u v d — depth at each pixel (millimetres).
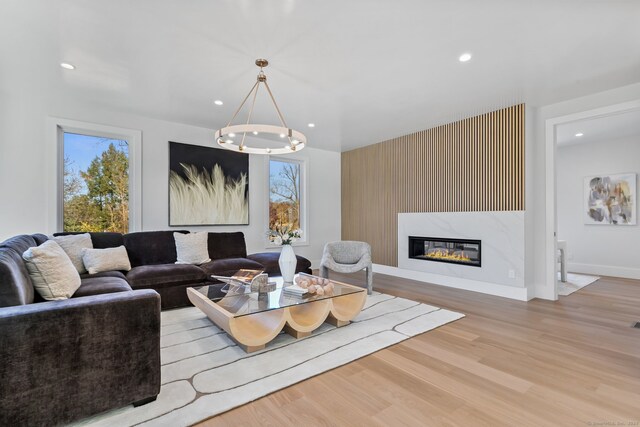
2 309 1419
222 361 2186
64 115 3707
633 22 2229
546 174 3934
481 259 4207
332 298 2770
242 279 2877
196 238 4148
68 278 2213
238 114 4211
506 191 4020
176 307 3467
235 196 5137
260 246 5469
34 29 2299
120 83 3236
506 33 2377
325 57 2725
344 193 6656
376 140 5723
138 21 2209
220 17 2172
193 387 1853
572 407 1657
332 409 1655
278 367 2100
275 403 1708
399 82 3234
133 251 3768
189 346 2438
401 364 2150
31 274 2008
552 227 3865
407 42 2496
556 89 3430
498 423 1528
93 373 1546
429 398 1749
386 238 5734
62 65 2848
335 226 6645
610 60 2793
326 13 2131
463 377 1974
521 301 3754
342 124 4711
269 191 5648
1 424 1346
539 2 2016
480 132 4301
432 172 4934
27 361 1399
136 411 1631
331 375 2006
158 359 1726
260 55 2689
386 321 3010
